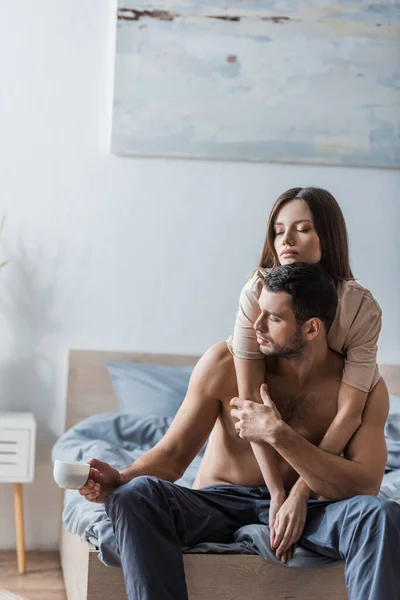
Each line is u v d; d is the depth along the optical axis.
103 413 3.36
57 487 3.53
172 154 3.65
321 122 3.75
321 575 1.80
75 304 3.59
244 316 1.89
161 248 3.66
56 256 3.59
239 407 1.83
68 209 3.61
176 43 3.66
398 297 3.79
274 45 3.72
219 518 1.84
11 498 3.49
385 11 3.79
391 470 2.85
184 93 3.67
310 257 1.96
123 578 1.75
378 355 3.76
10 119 3.59
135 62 3.64
